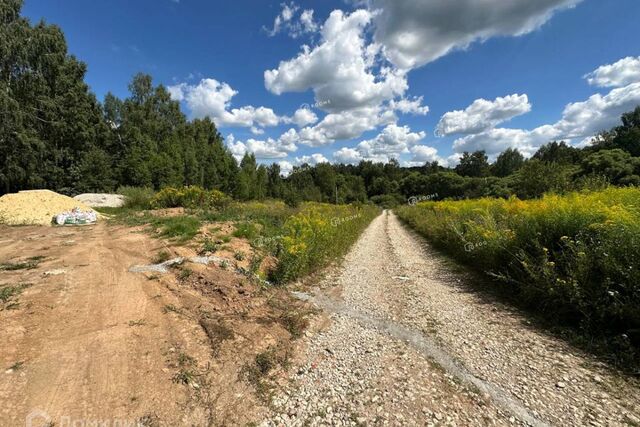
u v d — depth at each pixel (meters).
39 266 5.98
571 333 4.27
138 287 5.18
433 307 5.60
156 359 3.39
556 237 5.81
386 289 6.78
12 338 3.42
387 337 4.44
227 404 2.93
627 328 3.96
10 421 2.42
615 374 3.38
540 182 19.12
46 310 4.11
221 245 7.49
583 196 7.81
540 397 3.06
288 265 6.67
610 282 4.10
